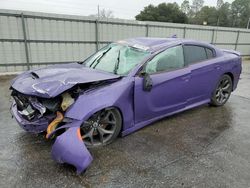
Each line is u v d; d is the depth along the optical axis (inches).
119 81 128.6
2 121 159.9
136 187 94.8
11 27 350.0
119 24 453.7
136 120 138.6
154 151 123.0
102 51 169.8
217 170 107.7
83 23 413.1
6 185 93.8
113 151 121.5
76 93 115.6
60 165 108.0
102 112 120.7
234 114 184.9
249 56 756.0
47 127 113.3
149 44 153.8
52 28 384.5
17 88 121.8
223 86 199.6
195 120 168.7
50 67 150.3
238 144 134.2
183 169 107.7
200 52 174.7
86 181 97.4
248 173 106.0
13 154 116.8
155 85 140.0
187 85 160.7
